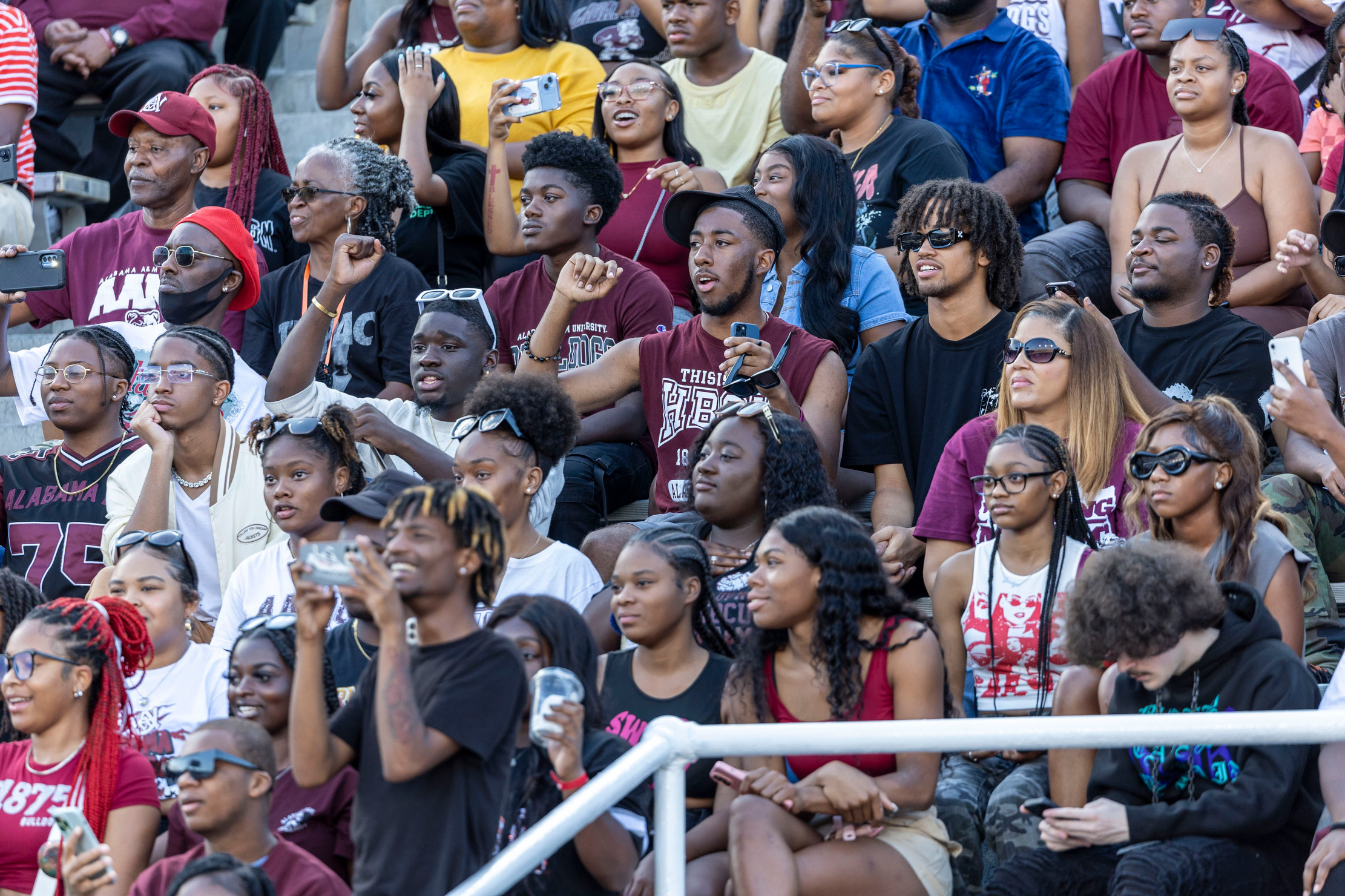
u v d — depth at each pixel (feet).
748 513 53.88
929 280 61.93
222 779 39.58
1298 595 47.42
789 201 69.51
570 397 58.13
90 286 75.56
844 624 43.86
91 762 45.14
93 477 63.87
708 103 87.20
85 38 93.81
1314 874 40.37
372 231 72.13
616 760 39.37
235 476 61.41
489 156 77.51
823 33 83.35
